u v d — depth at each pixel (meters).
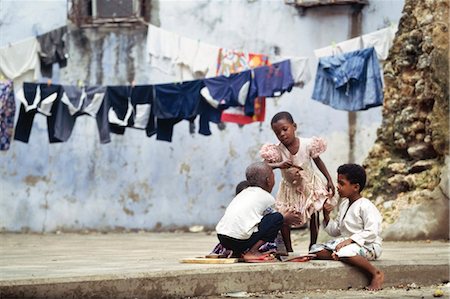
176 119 18.77
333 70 16.69
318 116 22.11
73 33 23.81
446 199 14.77
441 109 15.10
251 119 18.72
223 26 22.92
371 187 16.12
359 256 9.13
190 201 23.17
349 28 22.03
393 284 9.47
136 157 23.47
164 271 8.26
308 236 17.09
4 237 21.25
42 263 10.43
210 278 8.47
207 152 23.08
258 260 9.20
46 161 23.83
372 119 21.69
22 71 20.02
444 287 9.52
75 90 18.70
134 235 21.97
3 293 7.34
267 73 17.66
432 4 15.72
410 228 14.84
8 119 18.58
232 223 9.27
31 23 23.84
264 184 9.47
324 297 8.55
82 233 23.39
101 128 18.81
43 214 23.80
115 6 23.73
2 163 23.89
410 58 16.05
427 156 15.55
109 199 23.56
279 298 8.45
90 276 7.82
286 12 22.50
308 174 9.84
